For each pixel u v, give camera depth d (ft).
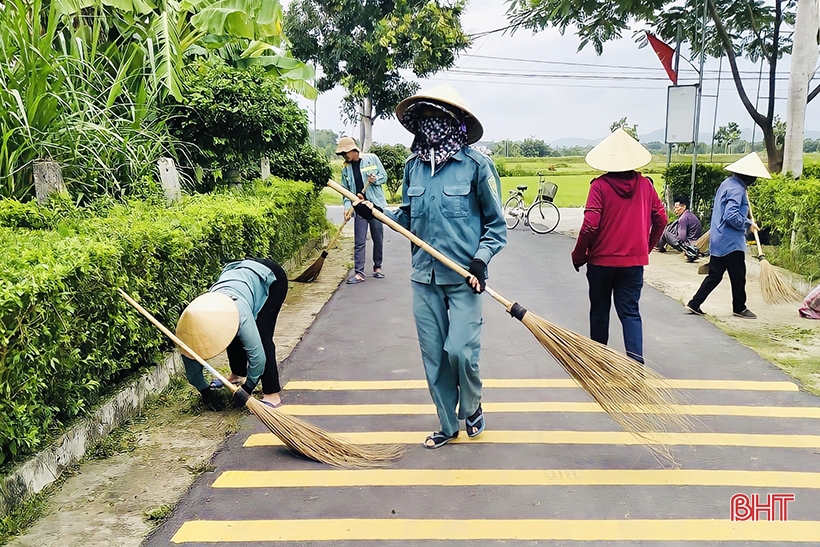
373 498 10.46
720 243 20.39
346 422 13.38
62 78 19.16
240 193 25.07
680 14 46.01
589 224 14.46
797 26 34.42
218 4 27.89
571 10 45.91
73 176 18.80
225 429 13.09
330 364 16.99
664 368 16.19
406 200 12.39
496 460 11.62
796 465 11.35
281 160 29.55
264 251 22.17
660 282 26.68
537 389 14.96
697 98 38.42
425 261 11.72
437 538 9.37
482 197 11.57
